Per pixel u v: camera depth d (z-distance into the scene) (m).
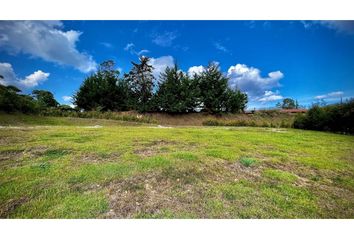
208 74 38.50
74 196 4.26
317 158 7.78
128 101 35.81
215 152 7.48
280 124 23.59
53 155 6.71
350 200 4.73
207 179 5.24
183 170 5.57
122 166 5.69
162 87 37.06
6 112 17.55
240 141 10.40
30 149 7.31
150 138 9.96
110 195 4.34
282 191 4.87
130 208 3.95
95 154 6.84
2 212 3.84
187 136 11.27
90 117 24.45
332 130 18.34
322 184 5.50
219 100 37.47
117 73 37.91
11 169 5.47
